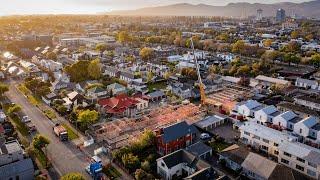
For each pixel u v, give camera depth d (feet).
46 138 286.46
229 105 391.04
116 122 347.77
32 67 600.39
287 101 420.77
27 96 451.94
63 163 266.57
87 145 297.74
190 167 244.83
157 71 577.84
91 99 422.82
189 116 360.89
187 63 621.31
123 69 580.30
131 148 275.80
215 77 529.45
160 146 284.61
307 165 246.68
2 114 358.02
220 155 265.13
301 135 311.88
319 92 460.55
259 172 232.94
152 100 434.30
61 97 431.43
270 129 300.20
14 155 253.65
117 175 248.32
